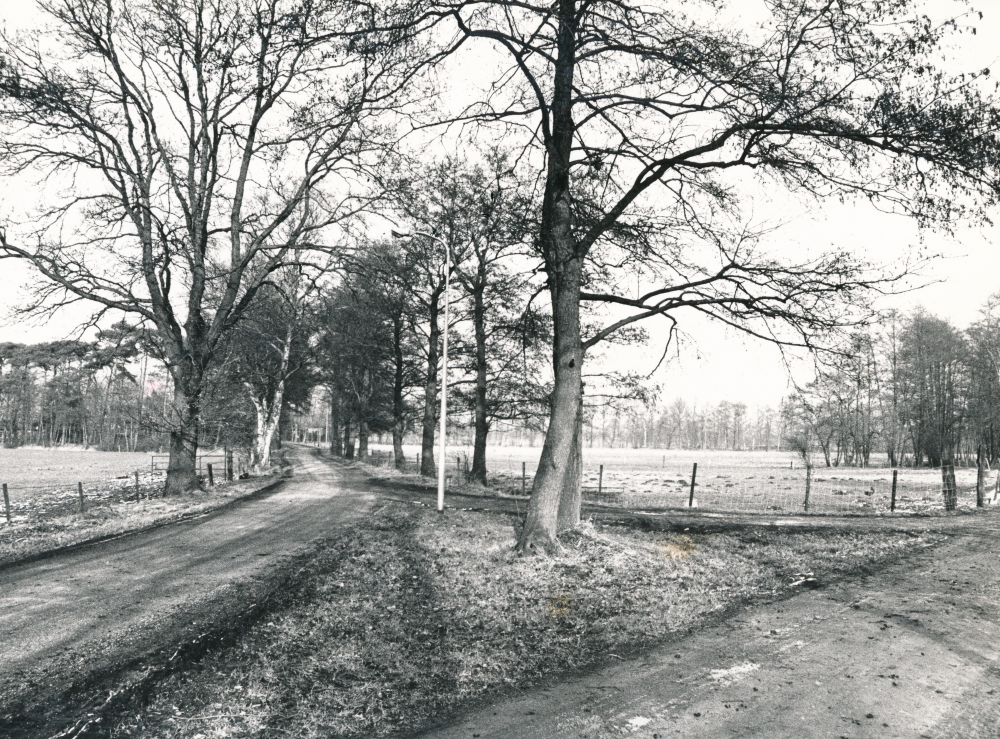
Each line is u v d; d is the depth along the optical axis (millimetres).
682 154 9211
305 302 34469
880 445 60906
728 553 10125
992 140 7148
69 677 5648
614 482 33500
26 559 11203
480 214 11844
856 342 9711
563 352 10062
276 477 32156
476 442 28078
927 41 7000
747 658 5762
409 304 31125
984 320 42656
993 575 8781
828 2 7090
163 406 22922
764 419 130125
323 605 7699
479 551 10203
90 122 19484
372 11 7918
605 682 5340
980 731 4309
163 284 21234
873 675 5293
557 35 9086
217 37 19578
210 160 22031
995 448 48781
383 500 20281
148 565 10422
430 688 5348
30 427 95625
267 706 5043
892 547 10719
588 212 11023
